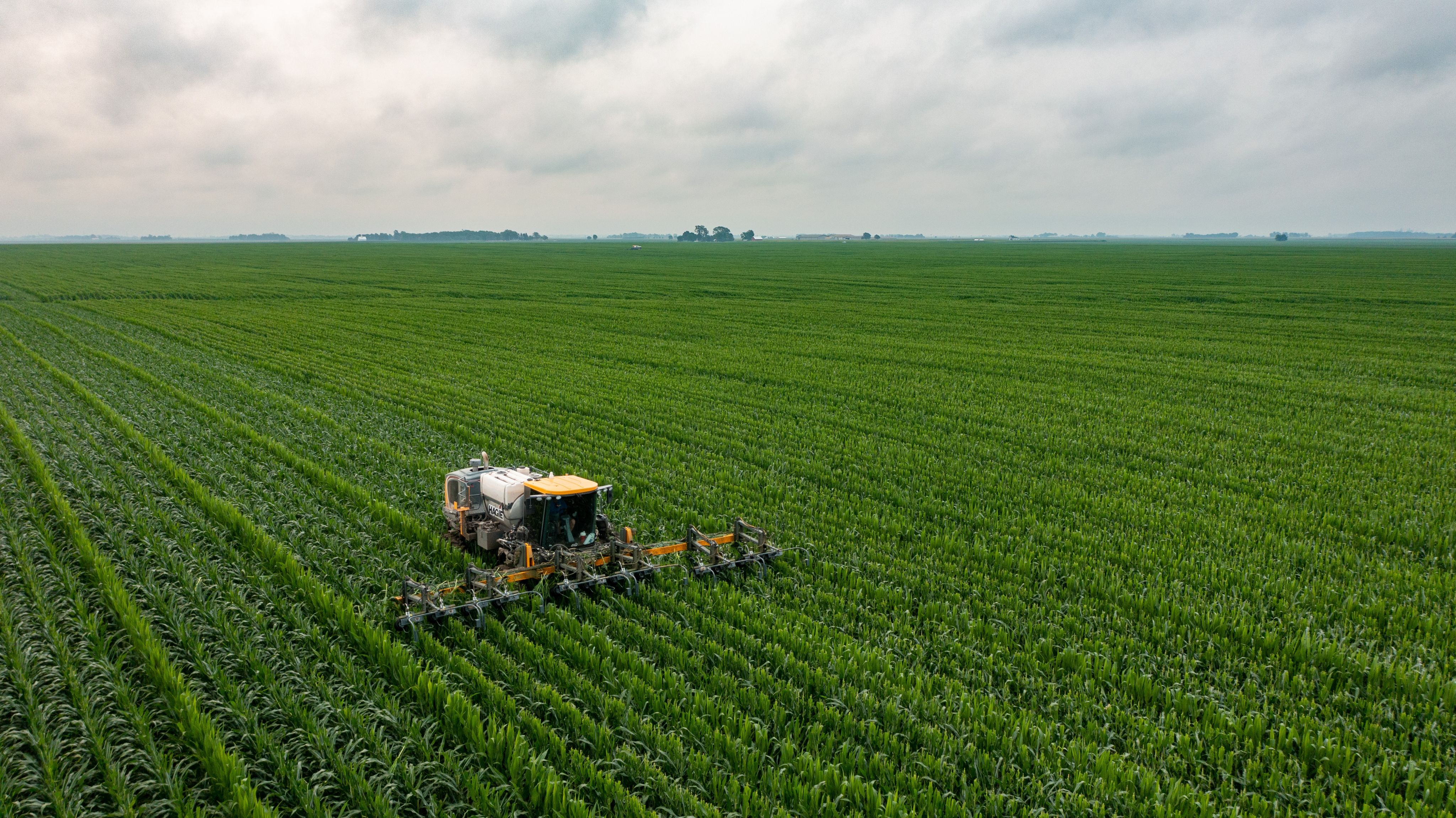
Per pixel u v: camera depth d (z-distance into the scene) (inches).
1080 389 1574.8
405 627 560.7
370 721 454.9
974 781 428.8
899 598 642.8
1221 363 1862.7
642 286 4136.3
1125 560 727.7
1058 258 7037.4
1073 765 435.5
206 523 730.8
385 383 1572.3
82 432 1102.4
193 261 6565.0
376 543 732.7
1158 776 433.7
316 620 581.0
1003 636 578.9
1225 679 527.2
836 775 412.2
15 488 832.9
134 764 416.2
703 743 448.8
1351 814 406.3
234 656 512.1
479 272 5211.6
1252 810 412.2
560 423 1257.4
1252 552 755.4
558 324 2578.7
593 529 697.6
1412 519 850.8
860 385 1598.2
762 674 509.4
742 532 729.0
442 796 413.4
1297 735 470.0
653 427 1249.4
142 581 608.1
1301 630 589.3
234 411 1273.4
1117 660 552.7
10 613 553.6
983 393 1533.0
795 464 1050.7
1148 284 4077.3
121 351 1899.6
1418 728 482.9
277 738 437.4
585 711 478.3
